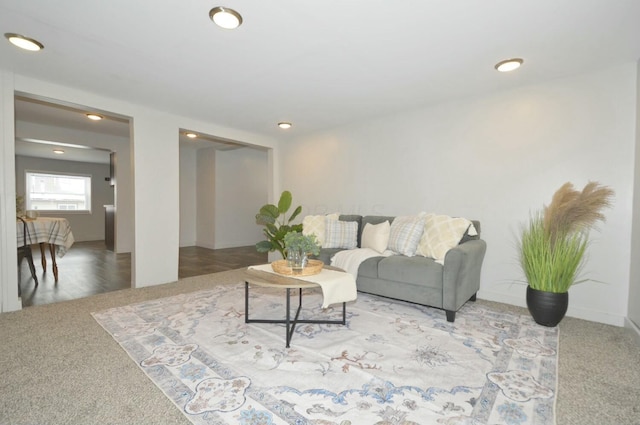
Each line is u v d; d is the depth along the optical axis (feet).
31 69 8.33
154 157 11.67
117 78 8.93
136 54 7.50
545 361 6.01
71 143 16.16
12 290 8.56
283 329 7.51
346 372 5.57
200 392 4.93
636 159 7.63
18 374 5.40
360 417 4.38
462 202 10.64
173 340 6.82
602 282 8.20
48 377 5.32
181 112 12.11
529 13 5.81
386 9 5.73
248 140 15.38
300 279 7.09
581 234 8.05
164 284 11.73
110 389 4.99
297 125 14.12
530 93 9.27
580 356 6.22
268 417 4.37
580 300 8.50
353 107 11.50
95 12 5.84
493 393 4.97
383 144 12.73
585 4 5.52
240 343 6.72
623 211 7.93
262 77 8.85
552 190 8.94
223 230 22.18
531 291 7.95
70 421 4.26
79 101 9.80
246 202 23.53
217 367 5.71
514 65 7.92
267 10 5.77
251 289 11.10
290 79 8.98
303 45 7.06
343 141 14.12
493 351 6.42
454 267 7.92
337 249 11.69
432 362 5.96
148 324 7.72
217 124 13.92
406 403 4.71
